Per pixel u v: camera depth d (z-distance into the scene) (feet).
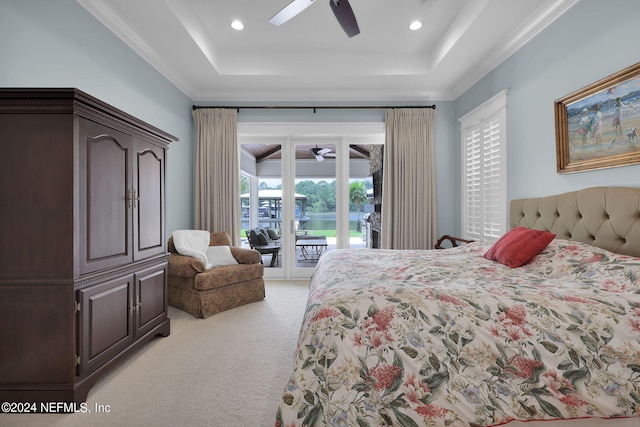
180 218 12.48
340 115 13.80
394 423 3.46
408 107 13.34
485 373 3.61
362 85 12.94
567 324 3.76
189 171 13.32
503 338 3.73
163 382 6.04
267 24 10.05
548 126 7.86
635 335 3.66
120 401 5.44
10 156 5.03
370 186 14.62
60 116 5.06
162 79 11.09
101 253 5.80
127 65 9.08
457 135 13.26
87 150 5.42
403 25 10.03
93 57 7.75
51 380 5.12
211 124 13.37
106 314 5.91
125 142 6.48
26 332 5.10
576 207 6.80
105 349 5.89
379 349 3.74
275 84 12.85
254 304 10.96
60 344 5.12
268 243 14.82
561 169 7.36
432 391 3.54
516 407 3.50
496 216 10.21
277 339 8.04
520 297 4.11
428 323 3.87
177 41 9.55
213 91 13.44
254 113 13.83
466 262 6.78
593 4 6.51
